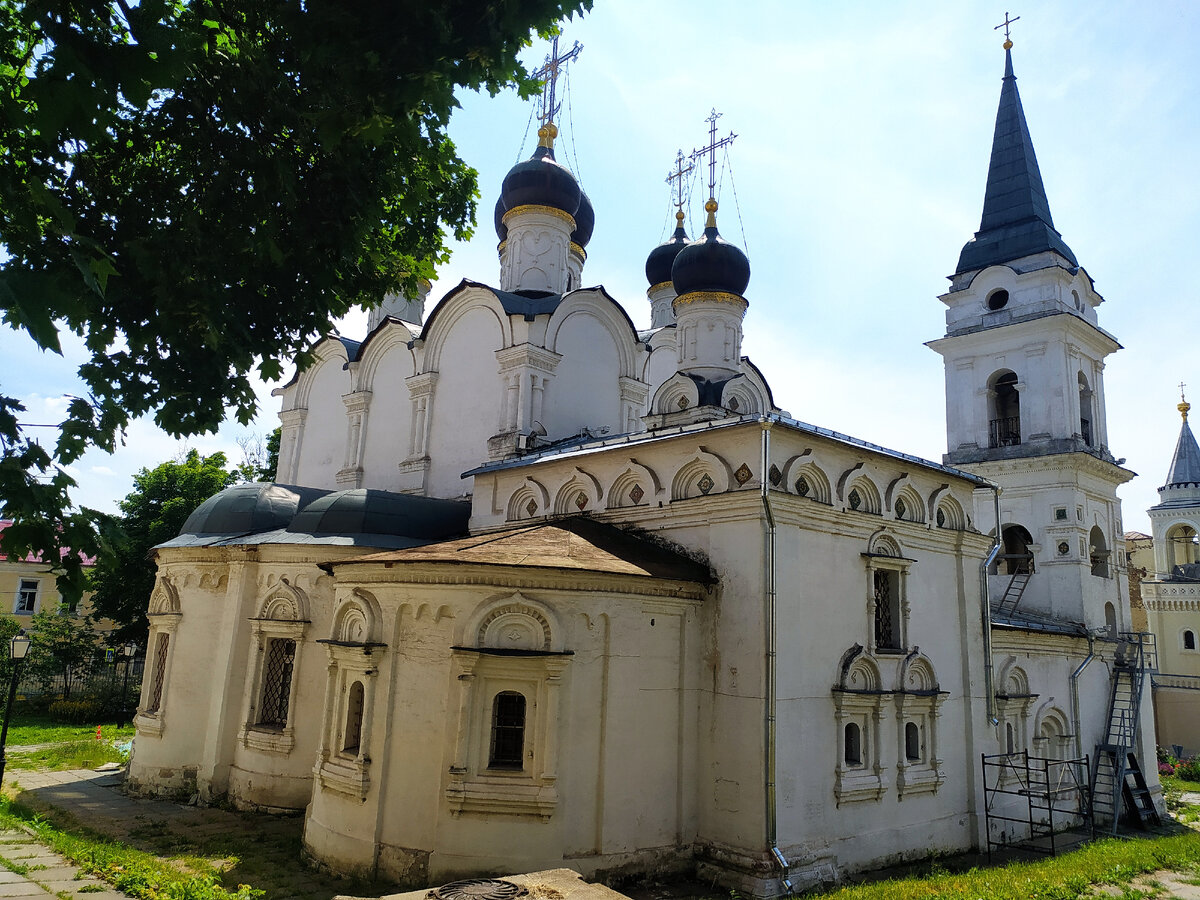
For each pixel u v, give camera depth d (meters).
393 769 14.14
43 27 5.07
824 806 15.28
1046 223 28.42
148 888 12.21
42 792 19.75
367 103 7.15
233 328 8.47
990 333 27.28
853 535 17.03
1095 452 26.20
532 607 13.98
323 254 8.98
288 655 19.38
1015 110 29.86
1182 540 53.12
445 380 25.73
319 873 14.10
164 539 36.28
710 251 24.20
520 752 13.91
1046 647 22.89
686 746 15.08
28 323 4.83
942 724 18.25
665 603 15.19
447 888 8.66
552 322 24.12
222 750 19.19
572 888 8.78
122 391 8.24
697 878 14.55
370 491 20.95
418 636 14.48
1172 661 47.31
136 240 7.65
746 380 23.77
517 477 20.41
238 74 7.82
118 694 33.34
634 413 26.67
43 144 6.21
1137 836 22.11
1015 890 13.38
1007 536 27.06
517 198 27.84
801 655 15.37
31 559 46.50
